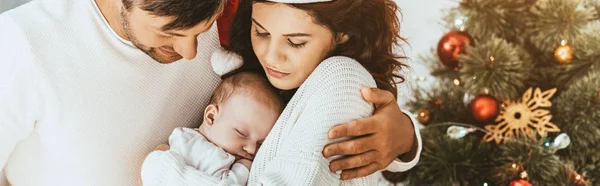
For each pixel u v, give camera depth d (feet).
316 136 3.61
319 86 3.76
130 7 3.41
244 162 4.34
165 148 4.24
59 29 3.72
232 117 4.34
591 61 7.58
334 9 3.71
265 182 3.56
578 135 7.78
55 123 3.85
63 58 3.74
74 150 3.95
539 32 7.59
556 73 7.79
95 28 3.77
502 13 7.66
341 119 3.67
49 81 3.72
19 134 3.83
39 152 4.01
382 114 3.85
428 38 10.27
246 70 4.46
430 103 8.11
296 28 3.69
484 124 7.99
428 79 9.39
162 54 3.72
